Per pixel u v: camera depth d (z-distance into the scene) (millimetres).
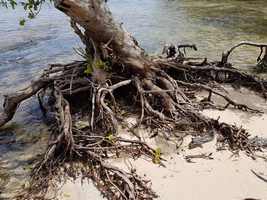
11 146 9438
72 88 10602
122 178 7332
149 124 9695
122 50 10438
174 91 10367
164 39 19484
